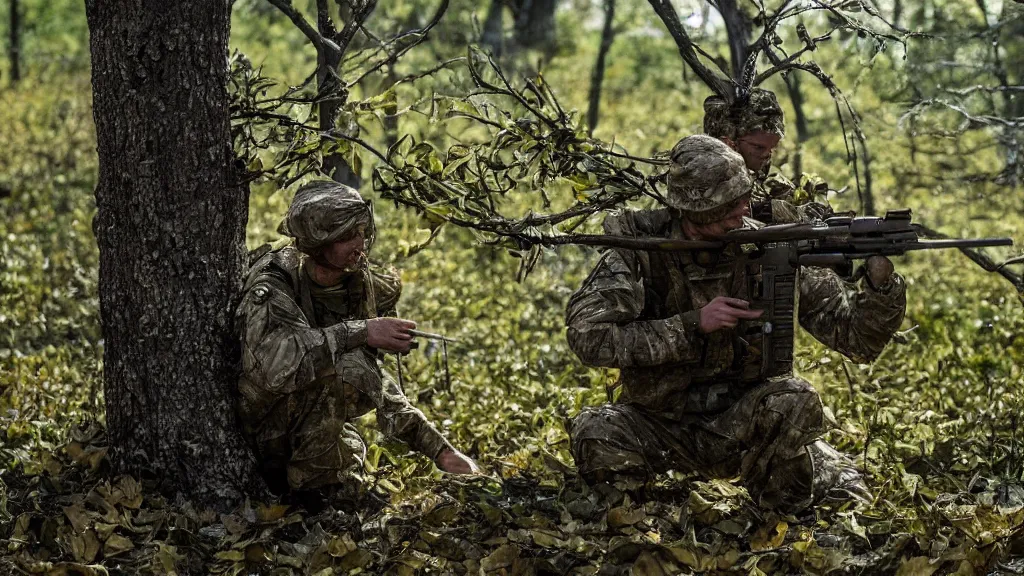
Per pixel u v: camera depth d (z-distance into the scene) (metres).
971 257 5.02
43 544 3.74
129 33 3.88
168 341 4.04
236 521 3.89
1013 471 4.31
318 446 3.99
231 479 4.11
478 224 4.05
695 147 3.78
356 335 3.85
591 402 4.97
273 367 3.79
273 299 3.84
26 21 22.52
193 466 4.08
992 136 6.96
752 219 4.07
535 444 4.66
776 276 3.85
